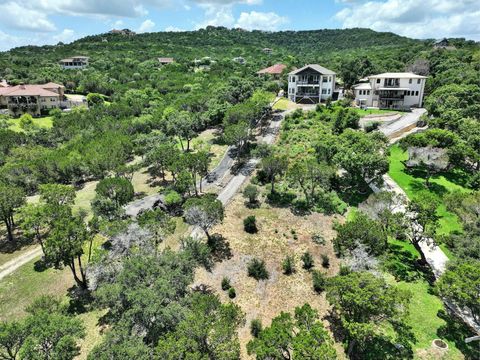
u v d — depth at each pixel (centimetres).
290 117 7425
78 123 8156
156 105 9425
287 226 4238
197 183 5419
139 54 18225
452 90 6819
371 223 3212
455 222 4119
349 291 2302
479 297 2366
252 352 2066
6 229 4547
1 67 12950
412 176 5078
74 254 3034
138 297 2084
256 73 12644
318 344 1988
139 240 2872
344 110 7000
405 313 2311
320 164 4769
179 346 1892
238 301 3089
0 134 7162
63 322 2133
